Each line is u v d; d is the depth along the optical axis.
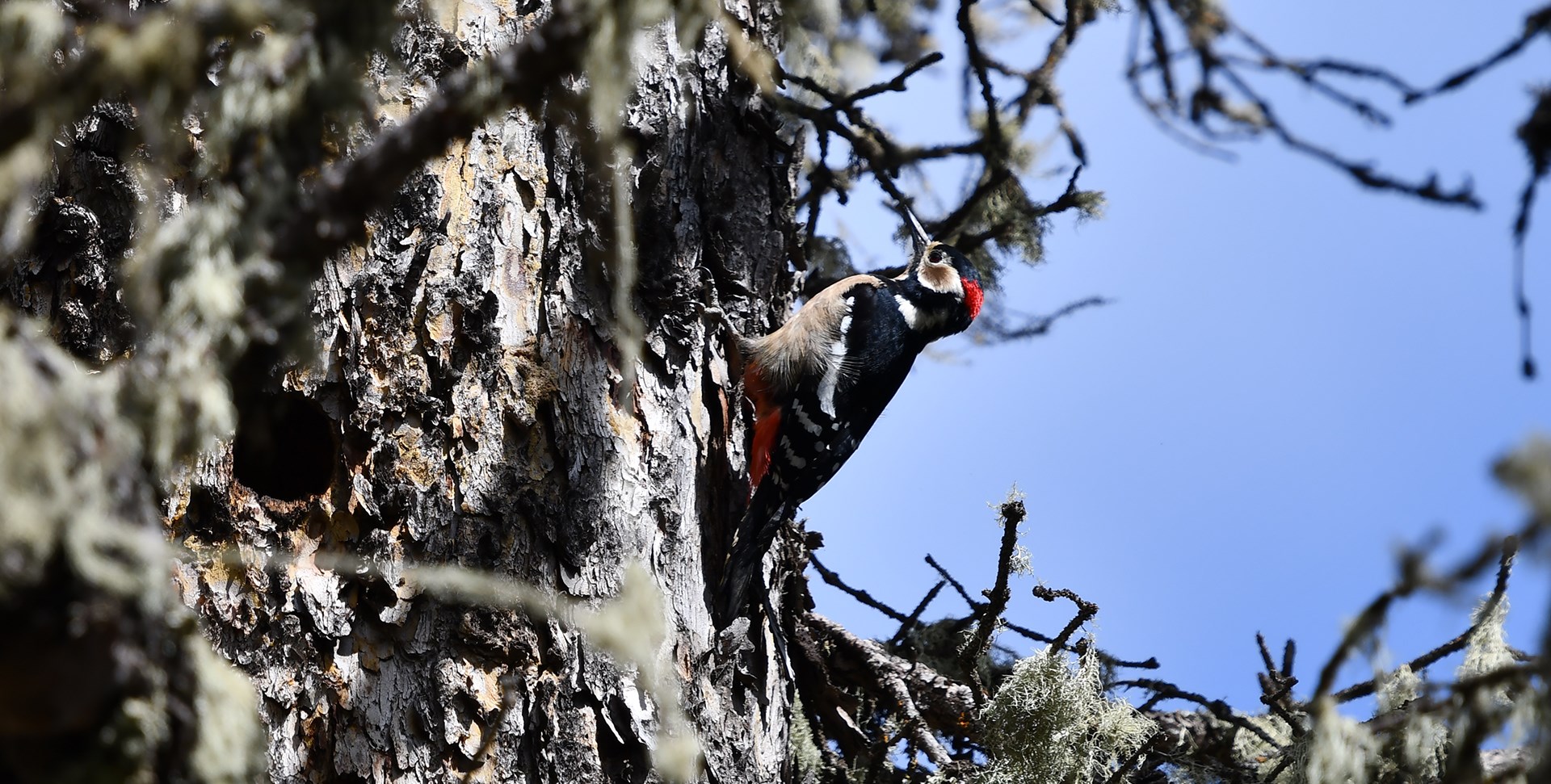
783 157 10.60
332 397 7.64
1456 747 4.90
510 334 8.10
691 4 4.09
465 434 7.84
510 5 8.50
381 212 7.91
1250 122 9.30
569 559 7.96
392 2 3.85
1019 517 9.57
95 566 3.33
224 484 7.38
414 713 7.39
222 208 3.74
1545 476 3.34
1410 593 4.34
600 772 7.61
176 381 3.63
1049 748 9.68
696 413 9.23
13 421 3.28
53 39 3.53
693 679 8.43
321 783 7.25
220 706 3.89
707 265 9.85
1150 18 9.31
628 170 8.86
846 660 11.09
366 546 7.56
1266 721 11.27
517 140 8.35
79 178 7.32
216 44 4.51
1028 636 10.91
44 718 3.41
